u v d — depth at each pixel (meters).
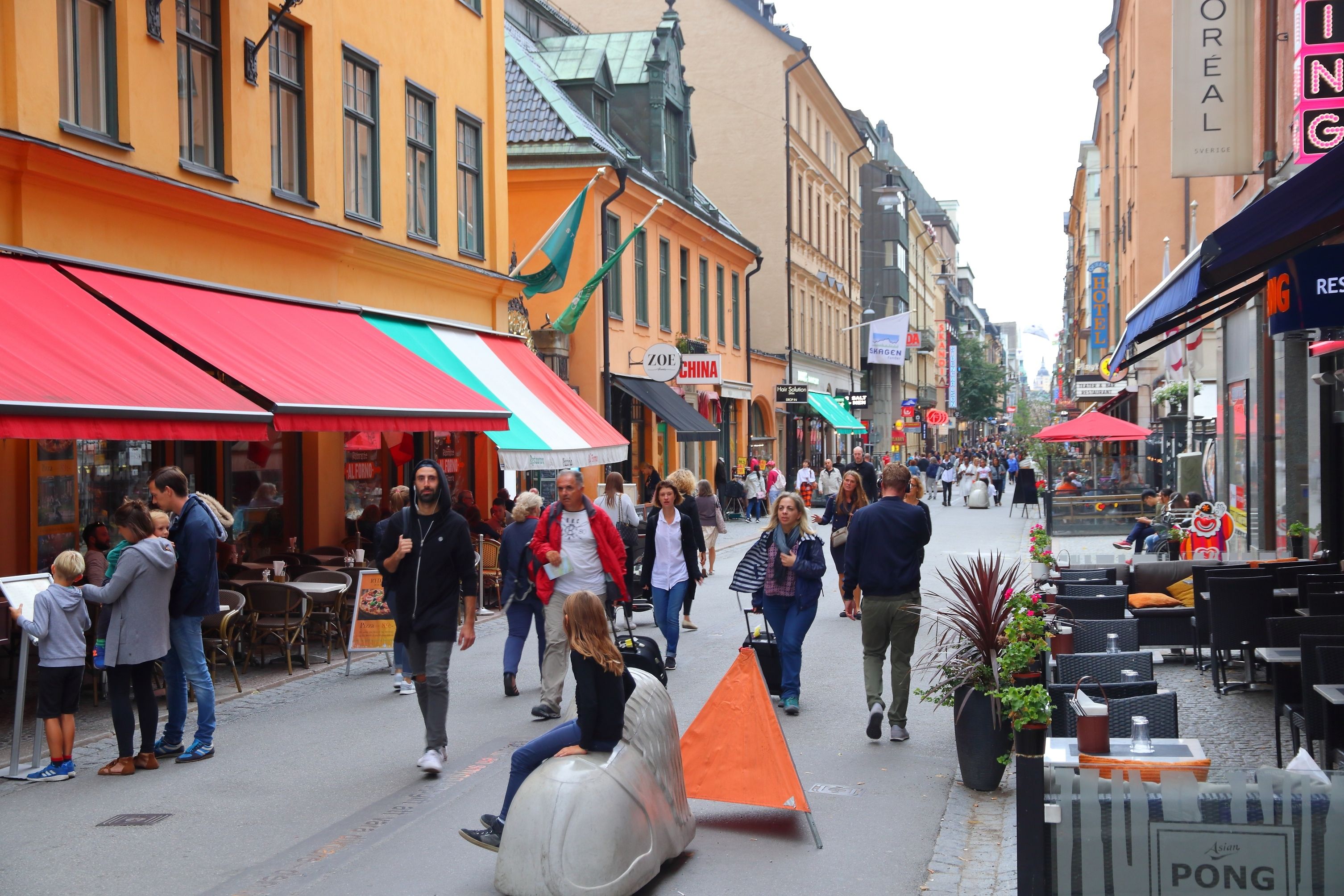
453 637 7.82
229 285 12.84
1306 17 11.12
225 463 13.96
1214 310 11.27
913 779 7.43
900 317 48.38
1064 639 8.27
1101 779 4.20
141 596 7.77
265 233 13.40
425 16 17.52
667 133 31.92
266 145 13.50
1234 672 10.71
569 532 9.39
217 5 12.83
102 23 11.12
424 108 17.70
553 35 33.44
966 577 7.36
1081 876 4.18
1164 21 31.97
